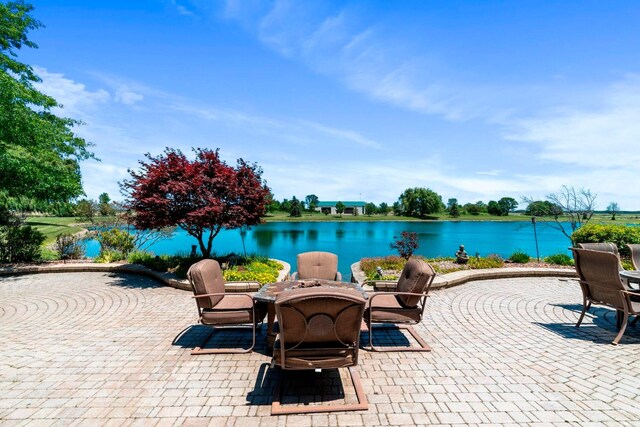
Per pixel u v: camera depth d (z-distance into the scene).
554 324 4.93
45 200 10.46
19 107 9.41
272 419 2.65
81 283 7.88
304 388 3.11
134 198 7.89
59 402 2.86
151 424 2.57
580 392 3.02
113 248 11.68
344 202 107.31
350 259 17.81
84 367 3.52
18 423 2.57
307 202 103.50
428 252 22.17
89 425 2.55
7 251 10.23
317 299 2.65
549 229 45.50
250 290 6.56
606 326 4.83
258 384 3.19
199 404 2.85
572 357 3.78
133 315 5.39
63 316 5.34
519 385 3.15
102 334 4.52
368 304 3.98
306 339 2.80
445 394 3.00
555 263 9.94
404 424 2.57
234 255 9.31
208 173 8.55
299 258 5.50
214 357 3.79
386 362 3.67
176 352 3.93
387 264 9.71
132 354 3.86
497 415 2.68
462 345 4.14
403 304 4.11
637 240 9.61
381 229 46.78
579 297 6.55
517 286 7.51
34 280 8.27
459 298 6.45
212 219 7.85
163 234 14.66
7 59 10.56
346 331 2.86
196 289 3.88
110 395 2.98
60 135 11.06
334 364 2.86
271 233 38.66
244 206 8.79
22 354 3.85
